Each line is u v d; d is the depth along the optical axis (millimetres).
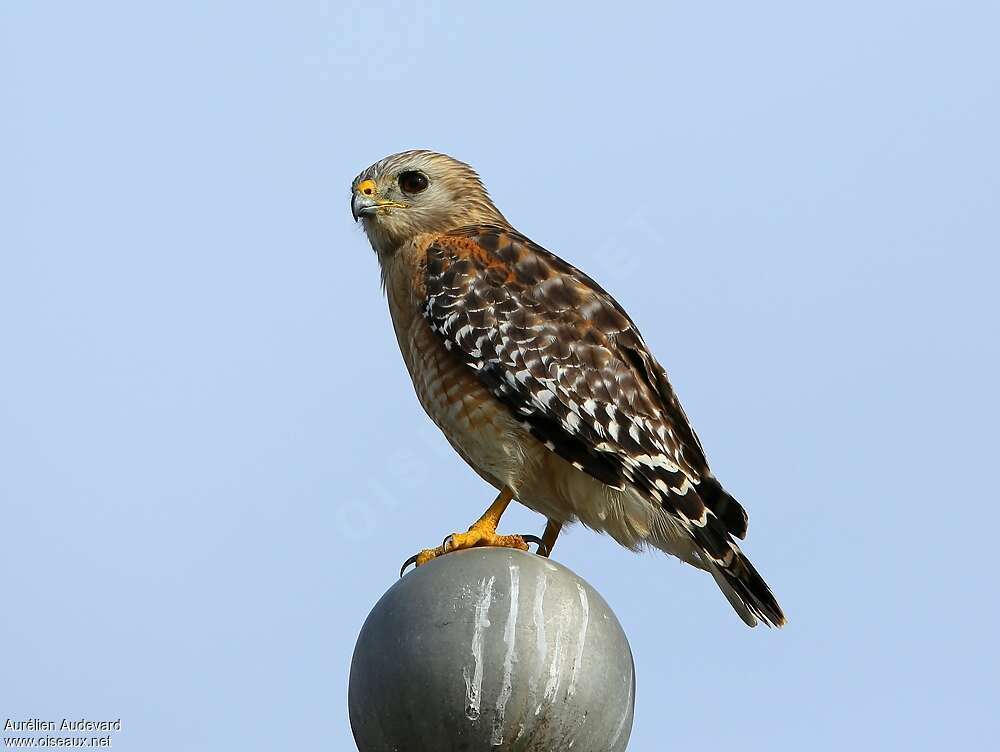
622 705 7961
